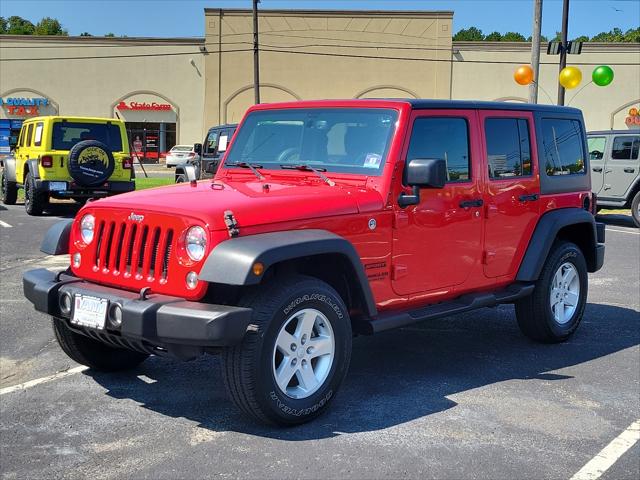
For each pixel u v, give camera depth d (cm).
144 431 425
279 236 406
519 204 579
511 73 4131
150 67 4344
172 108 4378
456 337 649
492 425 439
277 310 403
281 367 416
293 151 530
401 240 484
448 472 374
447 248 519
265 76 4250
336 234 441
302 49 4203
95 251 450
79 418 445
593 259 672
